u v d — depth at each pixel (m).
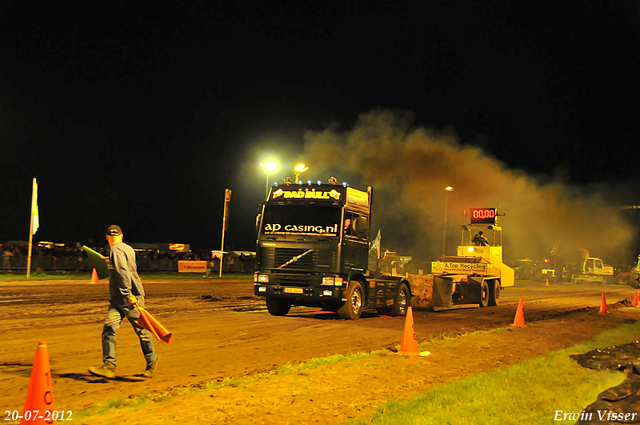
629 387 7.50
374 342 11.66
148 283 27.16
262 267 15.47
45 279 25.69
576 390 7.51
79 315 13.96
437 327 14.86
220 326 13.17
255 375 7.79
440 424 5.73
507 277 25.22
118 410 5.85
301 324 14.19
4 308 14.82
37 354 4.89
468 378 7.93
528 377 8.25
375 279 16.66
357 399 6.68
